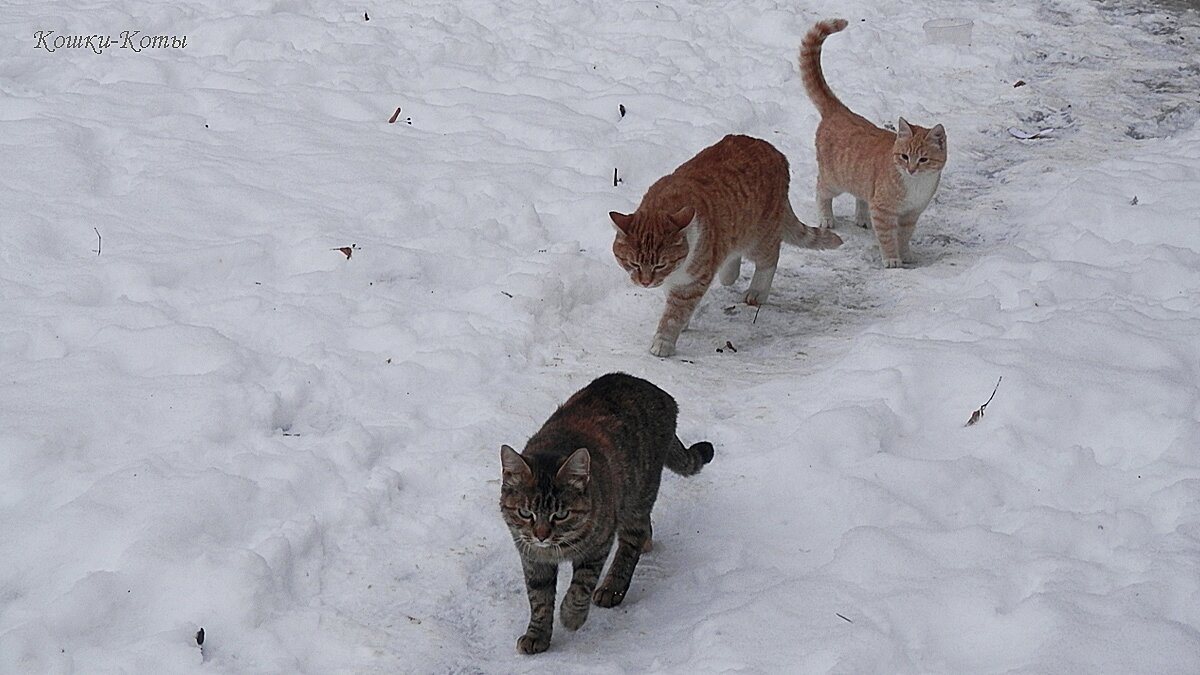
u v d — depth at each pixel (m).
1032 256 5.07
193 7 6.00
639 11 6.22
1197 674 4.00
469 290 4.92
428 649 4.19
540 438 4.26
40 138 5.24
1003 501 4.39
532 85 5.74
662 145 5.47
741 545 4.36
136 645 4.13
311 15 6.05
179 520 4.28
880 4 6.43
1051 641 4.05
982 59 6.12
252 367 4.64
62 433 4.43
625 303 5.00
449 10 6.12
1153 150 5.54
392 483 4.43
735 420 4.62
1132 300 4.84
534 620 4.20
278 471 4.41
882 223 5.16
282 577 4.25
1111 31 6.37
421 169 5.29
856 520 4.36
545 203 5.21
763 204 4.96
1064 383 4.55
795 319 4.99
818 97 5.35
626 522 4.29
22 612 4.17
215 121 5.44
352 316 4.80
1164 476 4.36
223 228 5.02
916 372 4.63
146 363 4.62
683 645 4.16
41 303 4.74
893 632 4.12
